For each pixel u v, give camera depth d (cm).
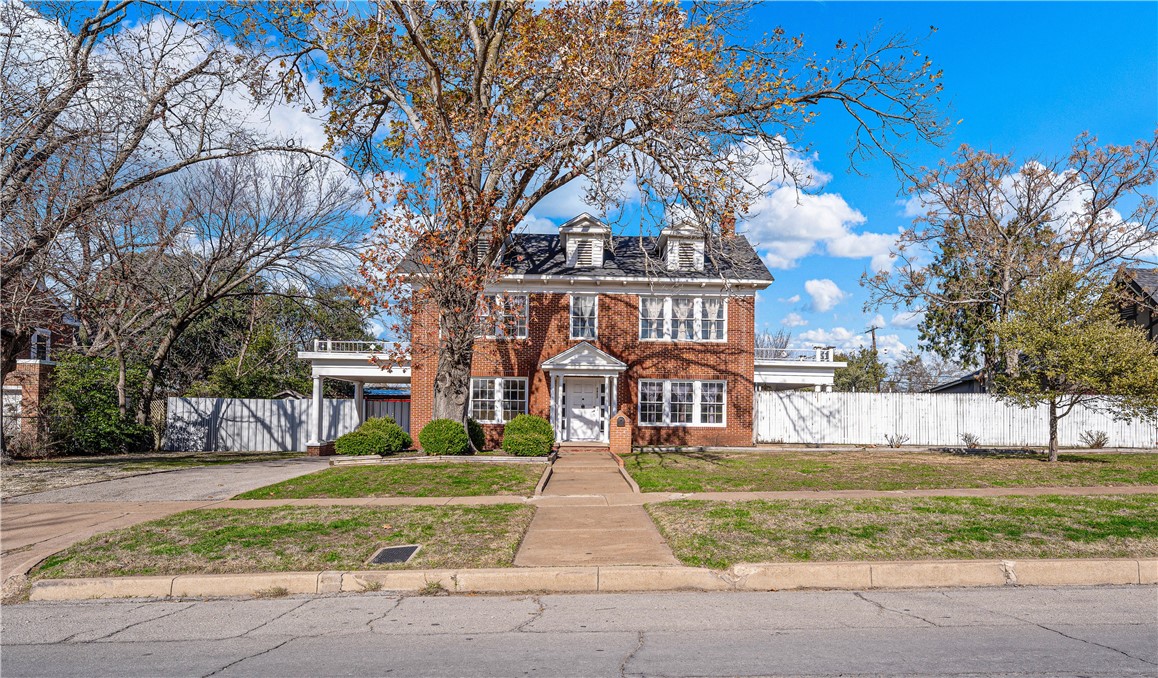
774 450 2441
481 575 791
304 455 2548
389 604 735
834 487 1459
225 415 2862
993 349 2909
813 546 868
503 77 1827
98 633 650
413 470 1647
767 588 785
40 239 1698
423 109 1839
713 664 530
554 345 2614
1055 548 855
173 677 521
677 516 1058
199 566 839
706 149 1647
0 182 1653
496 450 2217
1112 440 2823
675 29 1588
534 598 753
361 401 3041
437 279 1841
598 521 1086
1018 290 2294
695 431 2644
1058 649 562
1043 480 1572
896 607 701
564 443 2530
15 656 583
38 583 796
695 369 2658
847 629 624
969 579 798
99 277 1989
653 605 718
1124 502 1127
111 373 2475
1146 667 518
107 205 1953
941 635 604
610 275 2641
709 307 2692
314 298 2609
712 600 737
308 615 698
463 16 1878
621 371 2572
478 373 2594
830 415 2841
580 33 1645
